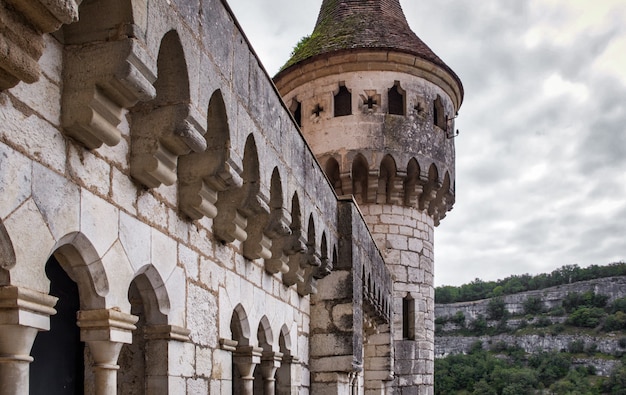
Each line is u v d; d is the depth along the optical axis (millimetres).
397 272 22906
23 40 3895
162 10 5340
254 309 9211
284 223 9062
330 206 12844
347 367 12984
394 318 22641
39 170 4395
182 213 6785
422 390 23016
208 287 7457
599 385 110125
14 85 3969
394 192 23047
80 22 4820
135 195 5766
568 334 124250
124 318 5289
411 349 22750
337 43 23328
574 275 142125
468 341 130500
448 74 23922
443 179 23578
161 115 5719
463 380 105812
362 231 14914
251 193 7887
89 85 4719
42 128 4461
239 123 7258
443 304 140125
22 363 4117
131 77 4777
